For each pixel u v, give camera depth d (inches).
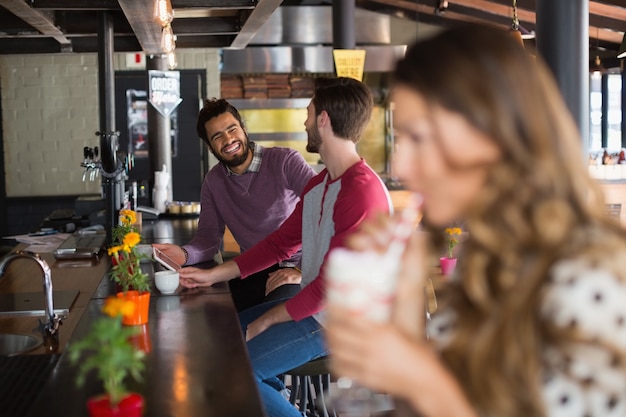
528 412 40.1
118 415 60.6
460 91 40.4
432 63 41.2
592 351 38.4
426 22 411.5
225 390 71.1
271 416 112.1
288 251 135.7
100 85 200.5
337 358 41.4
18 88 395.5
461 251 46.5
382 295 40.8
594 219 42.2
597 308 38.7
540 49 185.8
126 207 187.2
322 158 119.3
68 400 68.7
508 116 40.5
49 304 101.7
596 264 39.4
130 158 187.6
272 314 114.7
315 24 394.0
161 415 64.6
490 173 41.3
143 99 399.5
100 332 60.4
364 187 111.8
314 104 116.9
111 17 202.8
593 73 396.8
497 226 41.1
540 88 41.4
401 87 42.7
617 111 395.5
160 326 98.0
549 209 40.3
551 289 39.9
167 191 282.8
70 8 189.8
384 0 402.9
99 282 137.2
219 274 130.3
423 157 42.3
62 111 398.6
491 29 41.8
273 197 163.8
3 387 79.1
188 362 80.7
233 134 160.2
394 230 42.3
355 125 115.3
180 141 402.9
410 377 39.8
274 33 393.1
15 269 159.0
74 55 397.7
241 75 404.2
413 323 47.6
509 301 40.8
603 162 325.7
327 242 115.2
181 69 396.5
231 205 165.5
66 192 402.3
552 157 41.0
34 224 400.2
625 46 220.1
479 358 41.6
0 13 228.4
